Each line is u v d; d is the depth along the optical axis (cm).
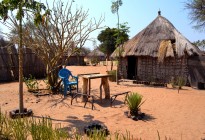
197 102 932
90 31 1107
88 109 805
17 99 970
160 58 1471
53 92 1082
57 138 414
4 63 1628
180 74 1454
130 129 605
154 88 1310
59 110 791
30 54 1734
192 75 1387
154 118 709
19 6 661
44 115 728
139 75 1688
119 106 849
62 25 1045
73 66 3781
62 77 1020
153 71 1595
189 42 1470
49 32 1077
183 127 629
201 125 647
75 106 847
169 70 1506
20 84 705
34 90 1130
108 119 689
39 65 1789
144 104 895
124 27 1642
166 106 863
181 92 1175
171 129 612
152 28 1706
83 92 927
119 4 1627
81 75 995
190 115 745
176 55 1452
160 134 573
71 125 625
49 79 1091
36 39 1067
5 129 488
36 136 421
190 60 1395
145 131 593
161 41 1564
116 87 1343
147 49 1579
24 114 694
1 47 1611
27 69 1720
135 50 1641
